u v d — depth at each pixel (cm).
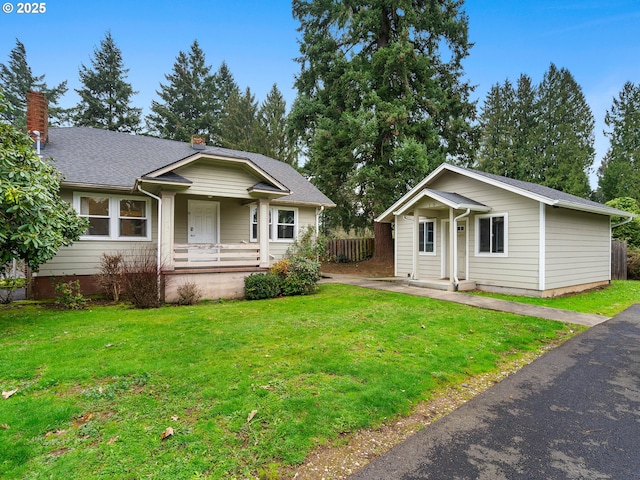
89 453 246
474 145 1916
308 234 1351
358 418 303
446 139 1889
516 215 1021
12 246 601
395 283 1234
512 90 3525
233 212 1241
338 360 437
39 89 3553
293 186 1429
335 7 1834
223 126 3272
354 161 1844
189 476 225
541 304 857
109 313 724
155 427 282
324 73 1947
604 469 246
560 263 1023
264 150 3069
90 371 396
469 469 244
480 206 1066
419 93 1769
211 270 919
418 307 787
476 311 754
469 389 380
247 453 251
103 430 278
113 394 341
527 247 991
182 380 373
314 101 1944
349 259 2030
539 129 3231
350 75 1722
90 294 976
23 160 635
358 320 655
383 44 1867
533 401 353
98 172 1013
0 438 264
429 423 308
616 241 1513
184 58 3569
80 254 971
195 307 797
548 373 428
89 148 1159
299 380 377
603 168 3412
